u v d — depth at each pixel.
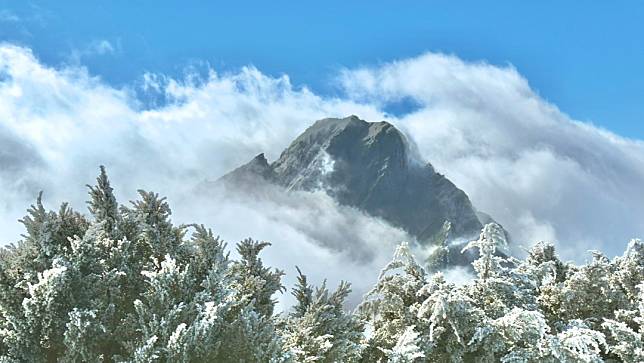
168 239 14.84
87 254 13.28
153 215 15.04
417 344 15.51
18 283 12.77
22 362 12.30
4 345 12.72
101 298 13.01
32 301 12.12
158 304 12.72
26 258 13.59
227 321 13.63
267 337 12.58
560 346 14.27
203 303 12.85
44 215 14.05
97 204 14.65
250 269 16.48
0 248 13.77
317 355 13.73
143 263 14.69
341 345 14.59
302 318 15.24
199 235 14.57
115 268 13.34
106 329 12.55
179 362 11.66
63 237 14.23
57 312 12.34
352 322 15.55
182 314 12.49
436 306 15.05
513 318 14.66
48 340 12.26
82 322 11.84
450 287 16.11
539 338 14.55
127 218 14.80
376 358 16.52
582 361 14.16
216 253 14.37
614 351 15.73
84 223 14.79
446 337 15.66
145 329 12.17
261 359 12.31
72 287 12.59
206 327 11.86
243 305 14.10
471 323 15.20
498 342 14.70
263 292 16.16
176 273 13.01
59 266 12.64
